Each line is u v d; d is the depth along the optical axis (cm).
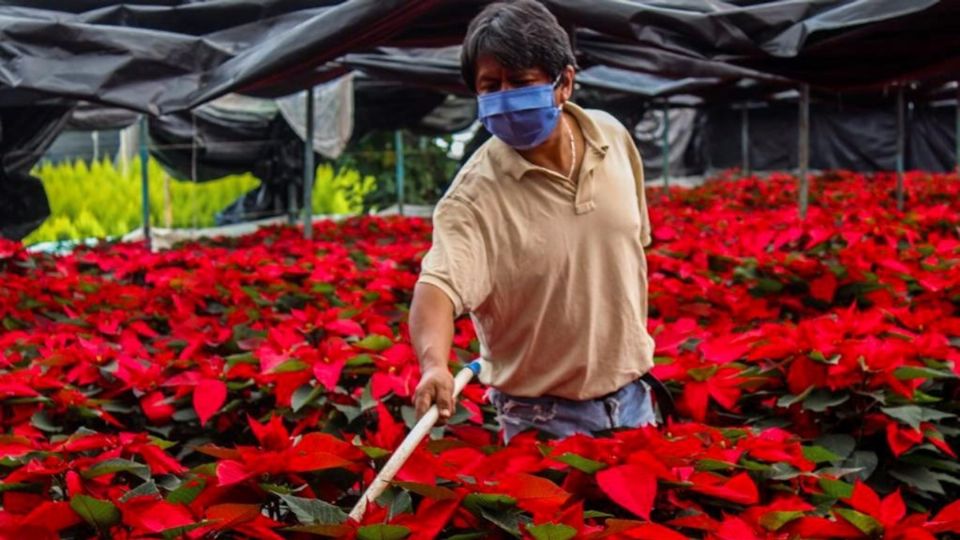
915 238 740
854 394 356
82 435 295
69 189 1392
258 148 1351
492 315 299
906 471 354
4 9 732
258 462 244
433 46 725
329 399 366
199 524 222
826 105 1866
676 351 390
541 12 279
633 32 609
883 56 682
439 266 280
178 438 404
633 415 312
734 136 2123
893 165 2017
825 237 682
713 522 243
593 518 250
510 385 306
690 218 977
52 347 462
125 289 627
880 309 447
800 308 552
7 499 261
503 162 288
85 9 739
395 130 1415
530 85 275
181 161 1320
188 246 970
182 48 688
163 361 425
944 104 2002
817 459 285
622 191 297
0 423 378
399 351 367
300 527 223
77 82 670
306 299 583
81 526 254
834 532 246
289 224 1251
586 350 298
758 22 604
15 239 970
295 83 896
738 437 296
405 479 243
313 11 695
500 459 254
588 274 293
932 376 343
